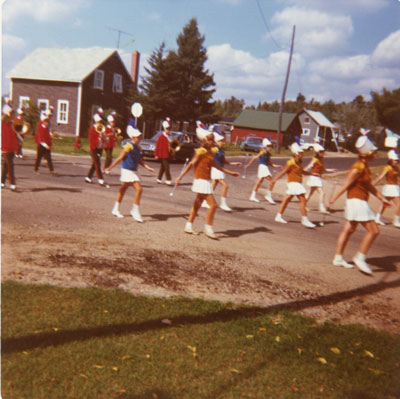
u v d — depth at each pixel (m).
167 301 3.96
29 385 2.60
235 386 2.80
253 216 9.52
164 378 2.80
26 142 22.86
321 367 3.13
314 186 10.99
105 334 3.23
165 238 6.36
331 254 6.68
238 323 3.68
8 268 4.25
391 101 15.99
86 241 5.63
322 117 59.72
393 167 10.17
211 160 6.72
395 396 2.82
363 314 4.28
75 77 30.97
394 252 7.30
